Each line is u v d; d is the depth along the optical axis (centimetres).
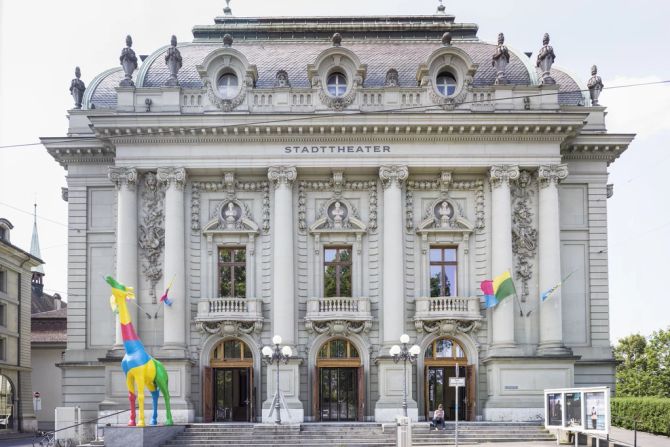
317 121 4319
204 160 4394
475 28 4978
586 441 3550
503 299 4269
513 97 4350
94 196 4653
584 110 4419
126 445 3359
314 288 4434
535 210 4447
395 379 4231
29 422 6612
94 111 4522
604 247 4569
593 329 4503
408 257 4450
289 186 4391
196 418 4316
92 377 4488
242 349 4416
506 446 3550
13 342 6438
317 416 4312
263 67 4688
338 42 4472
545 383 4209
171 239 4341
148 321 4362
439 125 4319
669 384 7612
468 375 4344
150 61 4709
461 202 4531
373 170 4444
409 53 4775
